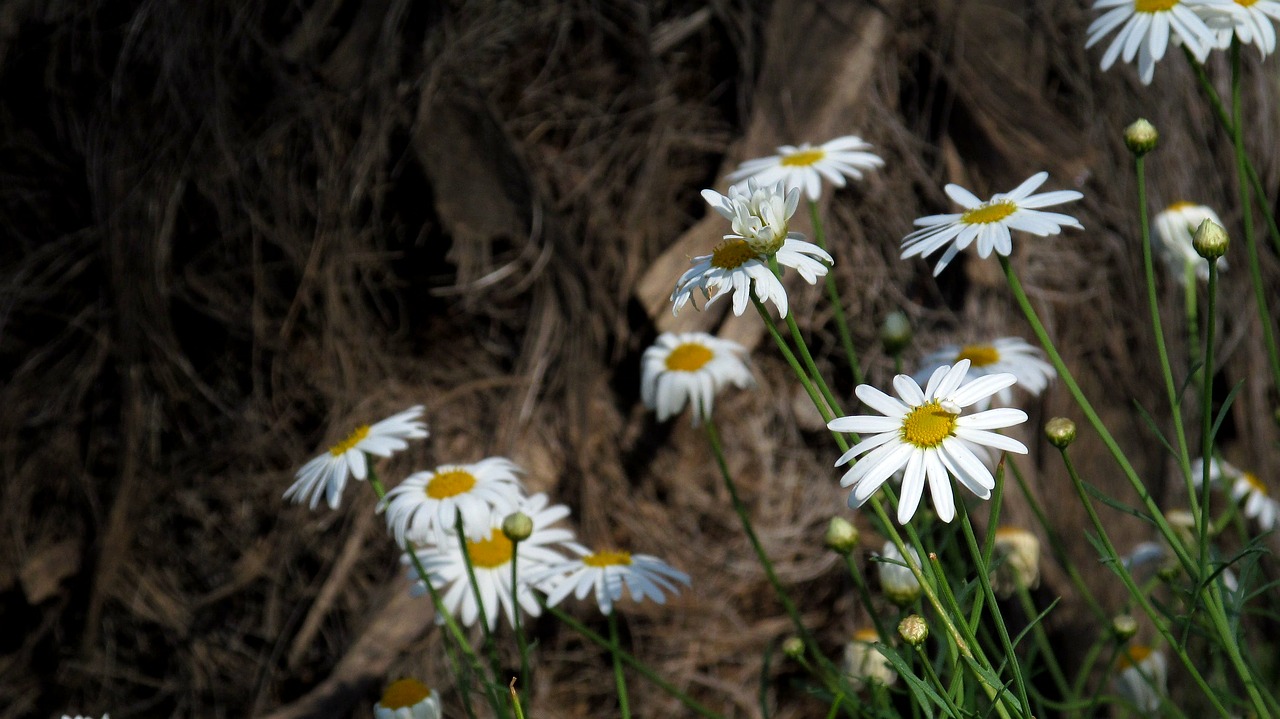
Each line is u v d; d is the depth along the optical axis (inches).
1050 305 47.9
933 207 48.6
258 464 48.1
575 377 46.3
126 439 48.1
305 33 48.1
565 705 45.4
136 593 48.1
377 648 43.6
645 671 38.7
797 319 47.2
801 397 48.3
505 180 47.4
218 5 48.1
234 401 48.4
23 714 48.2
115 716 47.8
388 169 47.8
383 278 48.3
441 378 48.1
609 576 37.6
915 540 32.3
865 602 35.2
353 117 47.6
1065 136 48.1
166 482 48.1
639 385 47.3
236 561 47.6
